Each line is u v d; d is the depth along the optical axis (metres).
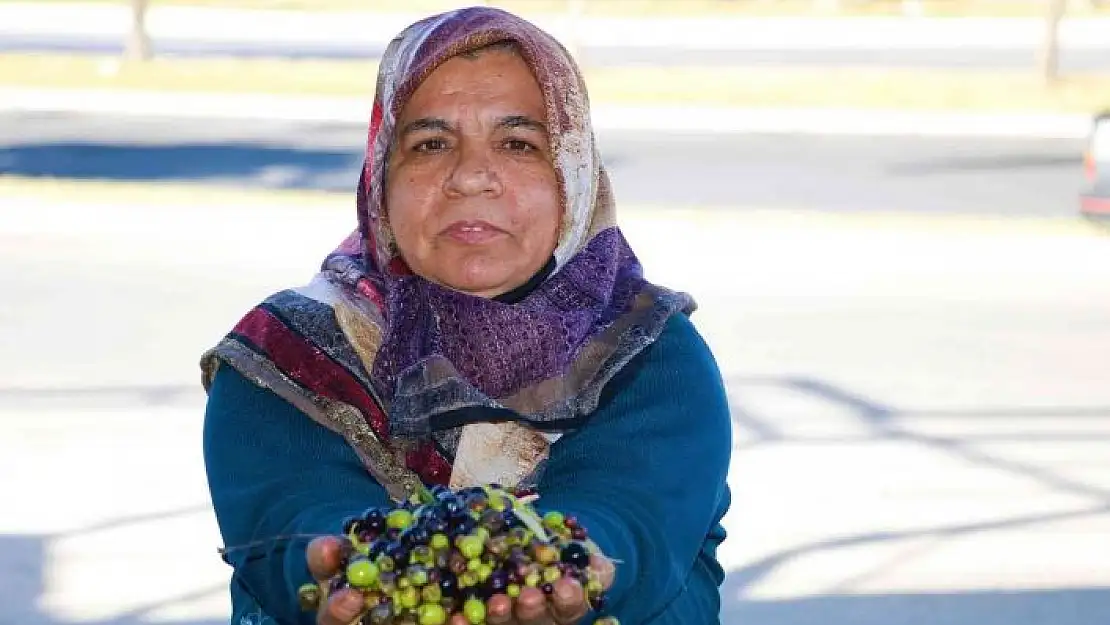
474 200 1.97
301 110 19.86
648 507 1.84
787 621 5.11
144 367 8.14
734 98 20.34
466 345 1.96
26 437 6.92
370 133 2.09
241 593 1.97
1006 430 7.14
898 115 19.11
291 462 1.91
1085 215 12.27
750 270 10.66
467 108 1.98
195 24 29.75
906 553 5.68
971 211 13.40
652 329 2.00
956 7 32.78
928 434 7.05
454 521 1.56
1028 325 9.15
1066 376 8.07
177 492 6.27
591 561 1.61
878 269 10.72
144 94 20.48
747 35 29.11
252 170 15.58
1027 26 29.69
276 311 1.99
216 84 21.50
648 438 1.92
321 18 30.50
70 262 10.74
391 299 1.99
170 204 13.01
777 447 6.85
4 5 31.70
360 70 23.08
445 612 1.54
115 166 15.78
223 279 10.26
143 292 9.86
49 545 5.71
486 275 1.97
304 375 1.95
